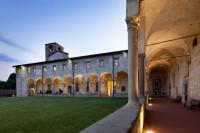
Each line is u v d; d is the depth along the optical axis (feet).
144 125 30.09
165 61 102.06
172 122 32.63
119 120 10.75
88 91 127.95
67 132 17.60
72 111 34.99
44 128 19.48
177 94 87.76
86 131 7.95
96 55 117.50
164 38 59.72
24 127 20.03
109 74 121.49
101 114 30.53
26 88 148.97
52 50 163.32
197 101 51.49
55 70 136.77
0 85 179.52
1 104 53.57
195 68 56.18
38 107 43.47
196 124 30.68
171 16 44.73
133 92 23.67
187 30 54.75
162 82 137.39
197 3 41.22
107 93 120.78
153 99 100.01
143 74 43.34
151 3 36.99
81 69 125.49
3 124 21.83
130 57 24.09
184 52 71.61
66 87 138.10
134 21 24.29
